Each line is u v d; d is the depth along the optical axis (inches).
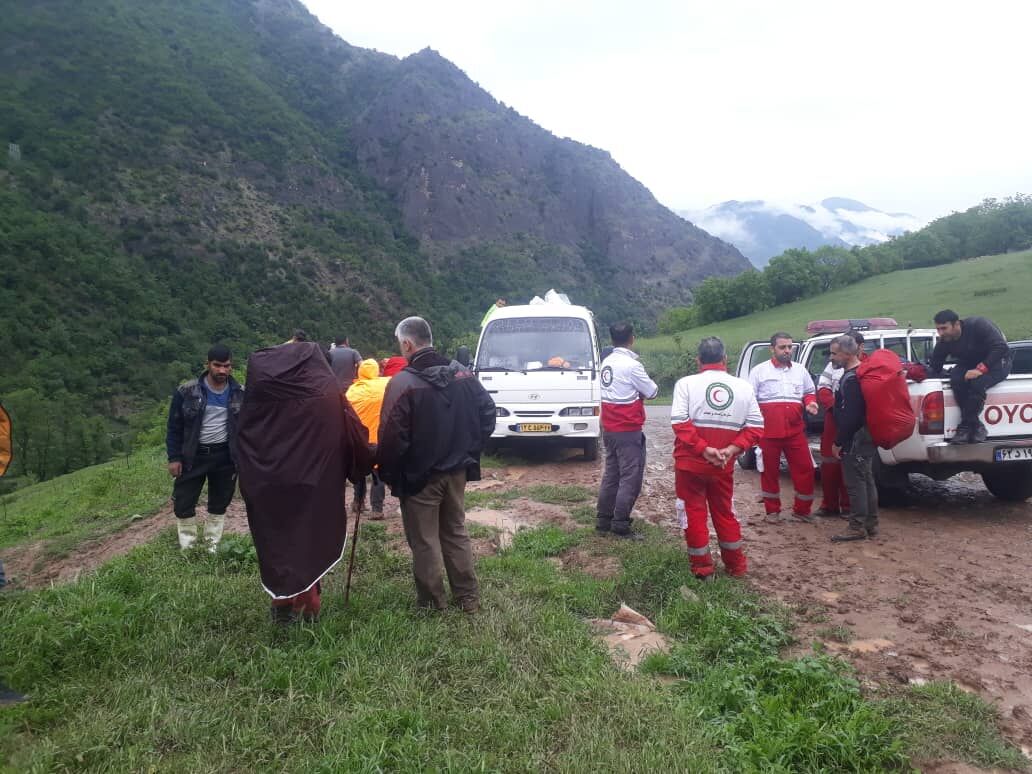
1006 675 147.5
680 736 117.0
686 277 7303.2
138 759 110.3
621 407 242.1
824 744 115.4
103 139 4507.9
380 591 185.0
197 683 134.4
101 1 6712.6
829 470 273.0
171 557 221.3
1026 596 189.8
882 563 218.7
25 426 1879.9
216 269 3722.9
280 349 161.5
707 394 200.5
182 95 5595.5
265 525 155.9
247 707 126.7
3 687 133.3
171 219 4001.0
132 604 167.9
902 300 3019.2
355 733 116.0
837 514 278.7
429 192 6619.1
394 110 7716.5
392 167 7027.6
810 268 3774.6
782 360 268.7
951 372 263.4
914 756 118.0
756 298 3730.3
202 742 115.6
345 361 306.8
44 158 4069.9
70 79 5265.8
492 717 122.6
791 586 200.4
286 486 155.3
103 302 3105.3
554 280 6067.9
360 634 153.9
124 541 314.7
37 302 2861.7
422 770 107.9
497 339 442.3
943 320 260.8
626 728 120.4
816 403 272.1
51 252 3225.9
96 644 146.7
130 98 5255.9
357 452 170.4
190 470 223.3
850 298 3415.4
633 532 251.1
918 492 319.6
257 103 6437.0
